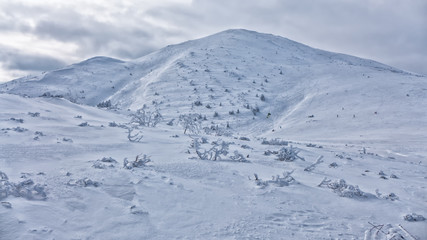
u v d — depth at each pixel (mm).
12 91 118250
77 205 5434
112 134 14836
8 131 12227
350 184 8852
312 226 5680
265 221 5652
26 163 7734
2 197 5195
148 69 150750
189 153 11305
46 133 12953
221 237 4859
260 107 76438
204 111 73625
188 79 105688
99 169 7566
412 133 48094
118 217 5176
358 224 5969
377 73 105938
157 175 7629
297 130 57281
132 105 91875
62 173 7031
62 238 4340
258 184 7781
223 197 6641
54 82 132500
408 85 83062
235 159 10742
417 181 10695
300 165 11016
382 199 7602
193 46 166750
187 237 4766
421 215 6480
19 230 4285
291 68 118062
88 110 28828
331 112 67250
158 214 5461
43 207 5086
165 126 27375
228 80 101625
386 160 17219
